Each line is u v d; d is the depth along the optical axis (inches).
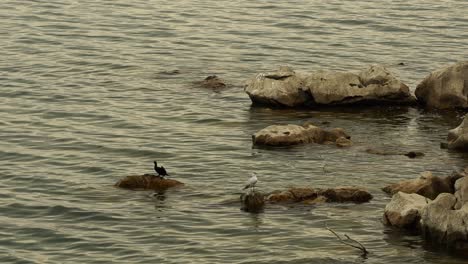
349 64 2357.3
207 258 1418.6
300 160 1748.3
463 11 2842.0
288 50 2458.2
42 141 1859.0
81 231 1499.8
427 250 1429.6
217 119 1971.0
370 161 1743.4
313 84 2025.1
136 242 1466.5
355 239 1460.4
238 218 1525.6
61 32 2571.4
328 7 2854.3
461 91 2015.3
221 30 2623.0
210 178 1676.9
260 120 1966.0
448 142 1815.9
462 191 1472.7
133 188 1631.4
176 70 2282.2
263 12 2802.7
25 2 2837.1
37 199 1601.9
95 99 2090.3
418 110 2017.7
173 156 1781.5
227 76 2249.0
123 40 2518.5
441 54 2448.3
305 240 1461.6
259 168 1717.5
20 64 2310.5
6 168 1726.1
